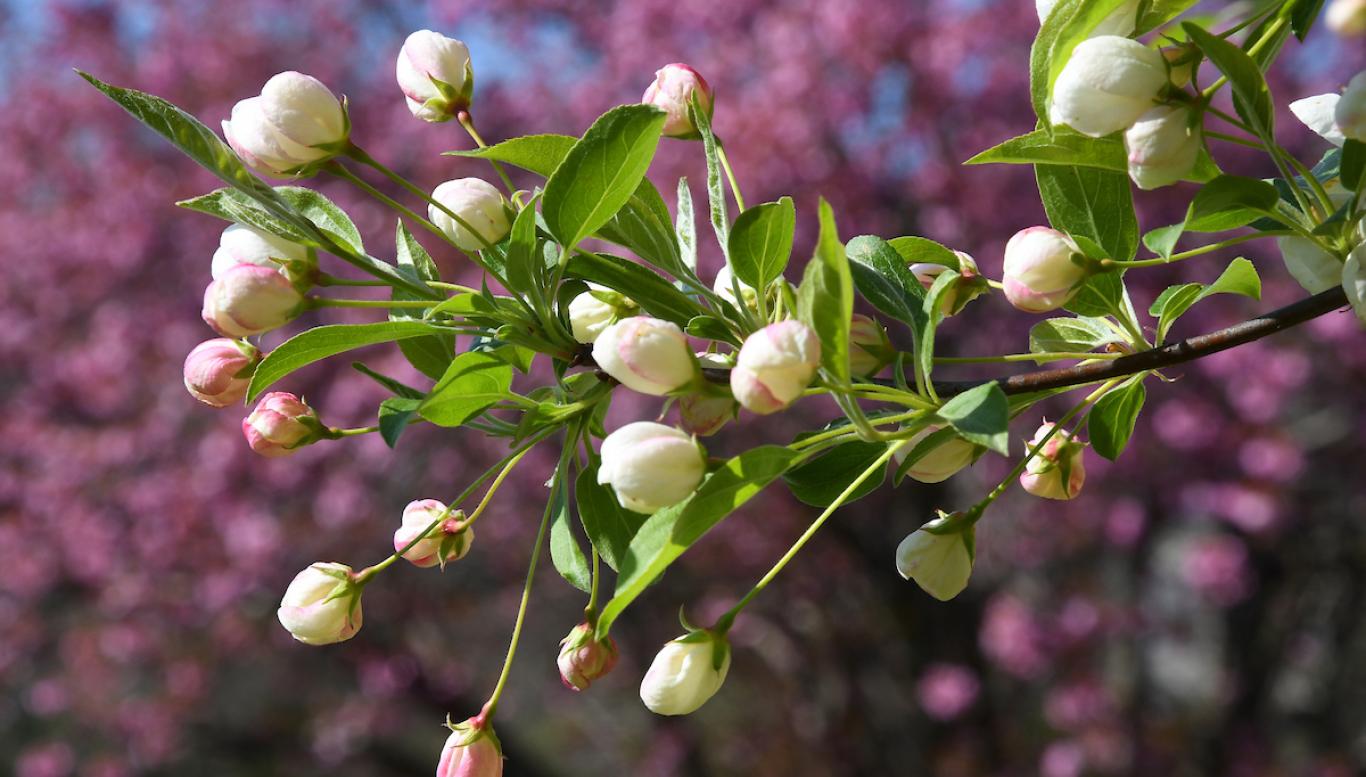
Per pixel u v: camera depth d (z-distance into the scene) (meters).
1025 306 1.49
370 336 1.45
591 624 1.60
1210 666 11.54
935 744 10.20
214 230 10.30
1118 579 10.78
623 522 1.59
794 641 10.71
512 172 9.77
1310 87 9.55
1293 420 9.98
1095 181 1.56
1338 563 10.15
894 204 9.06
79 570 9.80
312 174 1.52
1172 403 8.88
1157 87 1.28
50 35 11.02
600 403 1.55
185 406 10.05
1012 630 9.45
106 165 10.71
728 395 1.34
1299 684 11.83
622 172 1.39
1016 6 8.84
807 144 8.70
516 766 11.77
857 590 10.27
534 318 1.49
